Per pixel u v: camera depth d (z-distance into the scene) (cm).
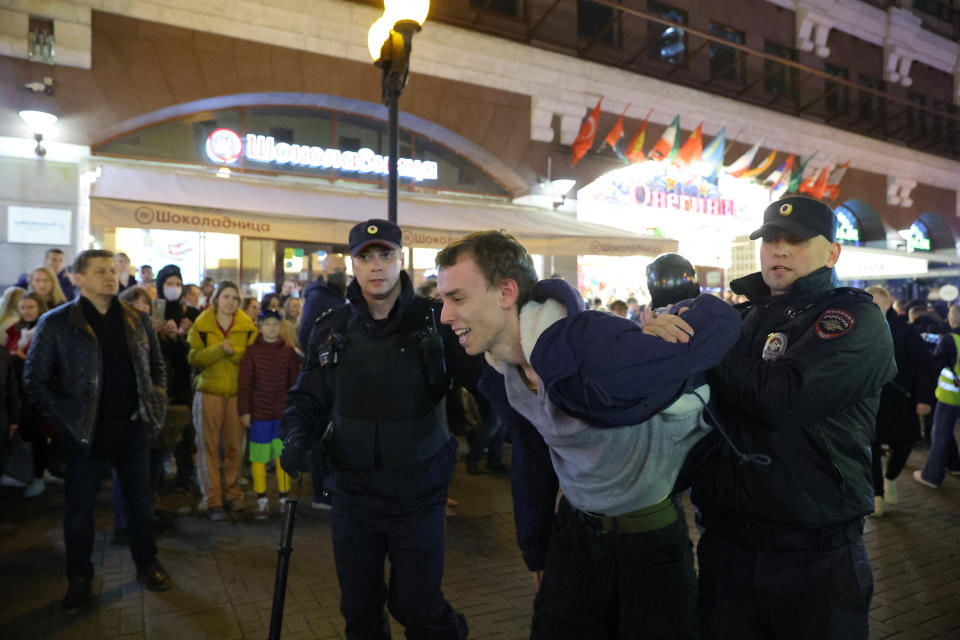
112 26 945
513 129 1313
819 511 161
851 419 166
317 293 462
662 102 1507
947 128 2153
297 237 847
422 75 1206
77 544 333
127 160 977
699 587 185
